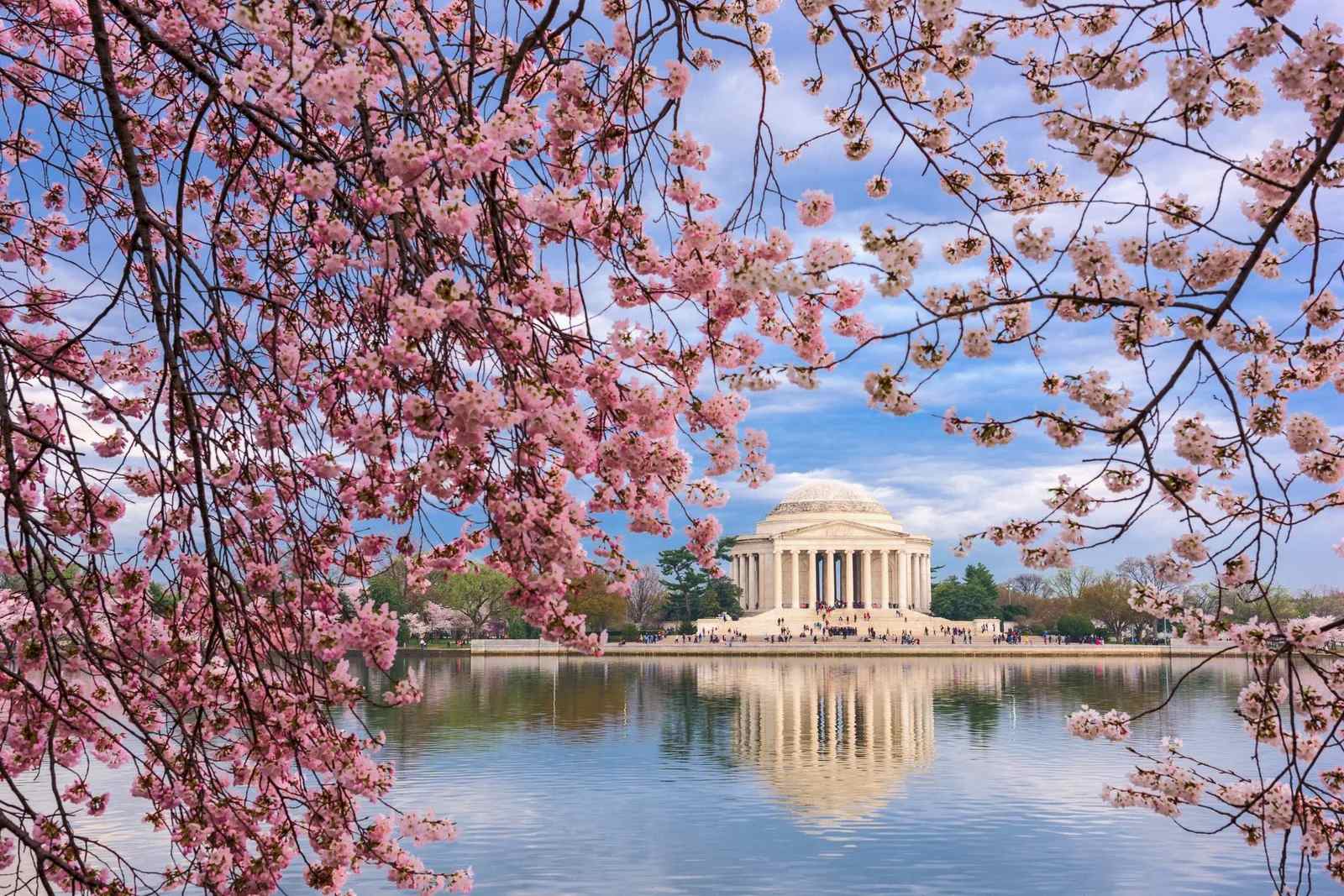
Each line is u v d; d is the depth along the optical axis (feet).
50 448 24.06
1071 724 33.30
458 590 396.98
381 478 29.12
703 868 76.79
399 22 26.63
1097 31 31.78
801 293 24.52
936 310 24.27
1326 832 30.19
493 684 240.12
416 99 23.21
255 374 27.84
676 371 29.22
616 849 81.56
